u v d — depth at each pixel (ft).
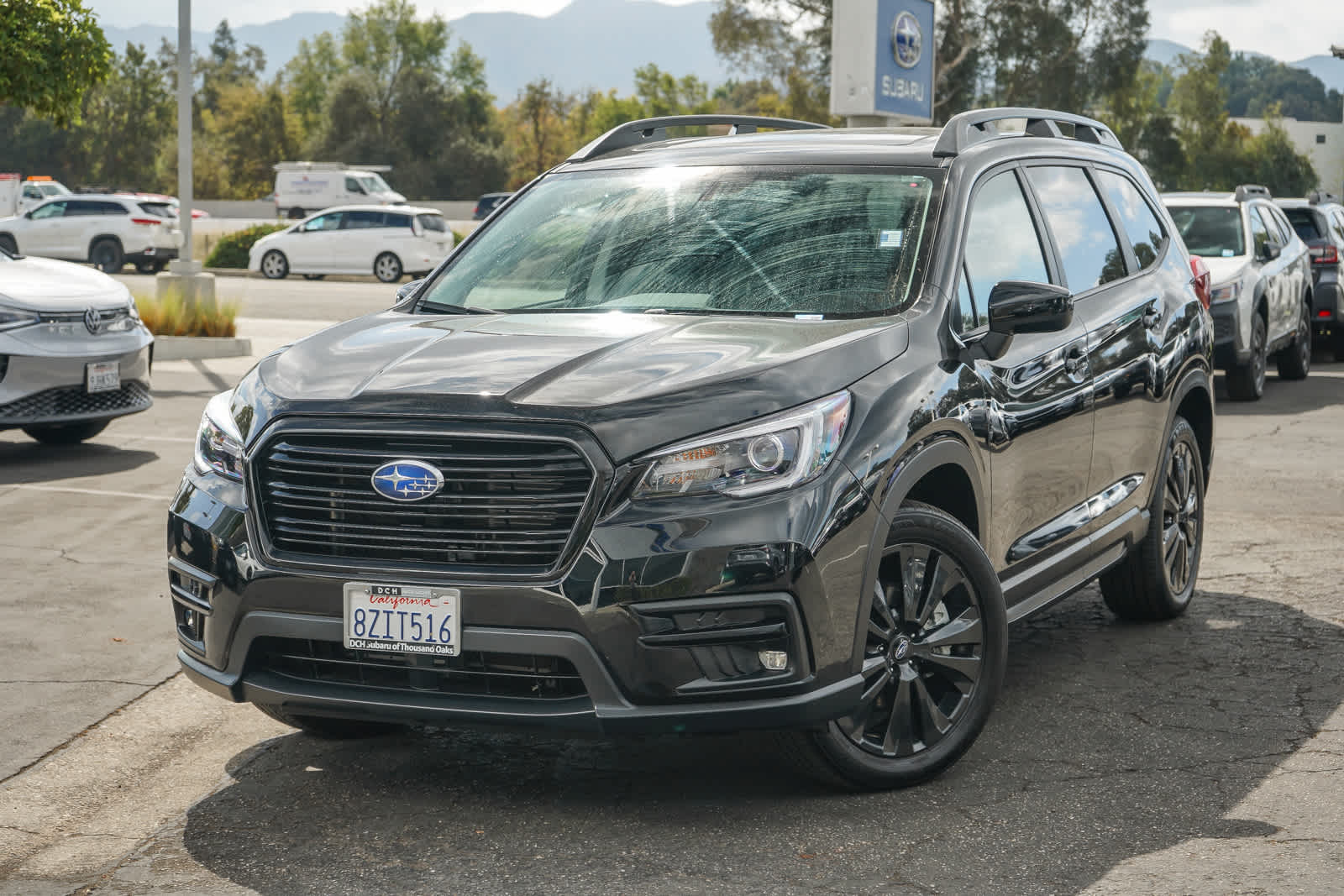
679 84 386.73
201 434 13.91
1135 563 19.42
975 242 15.53
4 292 31.60
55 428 34.78
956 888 11.43
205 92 511.81
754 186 16.30
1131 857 12.01
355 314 77.71
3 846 12.78
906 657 13.60
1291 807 13.11
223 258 127.44
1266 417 41.96
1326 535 25.62
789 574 12.03
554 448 12.05
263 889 11.70
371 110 325.62
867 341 13.46
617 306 15.12
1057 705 16.29
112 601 20.98
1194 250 46.96
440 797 13.74
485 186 320.09
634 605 11.84
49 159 362.33
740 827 12.79
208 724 16.12
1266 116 368.07
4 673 17.70
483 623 12.10
